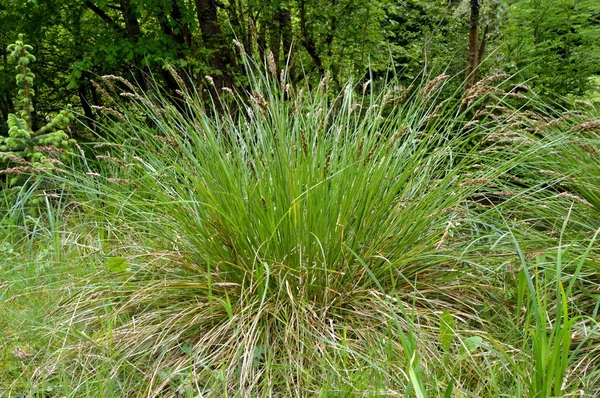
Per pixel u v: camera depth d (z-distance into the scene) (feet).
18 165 14.28
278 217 7.81
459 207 8.89
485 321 7.75
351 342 7.27
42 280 9.96
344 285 8.07
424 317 7.62
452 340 6.97
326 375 6.54
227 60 23.32
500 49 18.79
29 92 14.76
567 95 17.51
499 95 15.60
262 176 7.98
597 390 6.47
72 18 26.58
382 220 8.43
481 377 6.19
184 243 8.66
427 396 5.76
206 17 22.81
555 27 19.04
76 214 12.67
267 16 22.27
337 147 8.68
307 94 10.17
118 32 24.70
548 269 7.82
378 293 7.92
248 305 7.44
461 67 20.62
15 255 11.31
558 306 5.68
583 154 10.00
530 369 6.30
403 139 9.64
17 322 8.54
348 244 8.05
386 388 6.12
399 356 6.76
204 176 8.25
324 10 21.58
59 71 31.86
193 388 6.76
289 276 7.92
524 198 9.86
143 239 9.37
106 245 9.68
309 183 7.73
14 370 7.49
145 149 10.09
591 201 9.62
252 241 7.89
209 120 9.57
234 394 6.63
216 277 8.18
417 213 8.37
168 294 8.15
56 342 7.93
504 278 8.52
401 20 27.14
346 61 21.72
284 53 22.61
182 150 8.58
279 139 8.30
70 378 7.16
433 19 24.85
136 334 7.59
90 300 8.27
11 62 28.09
